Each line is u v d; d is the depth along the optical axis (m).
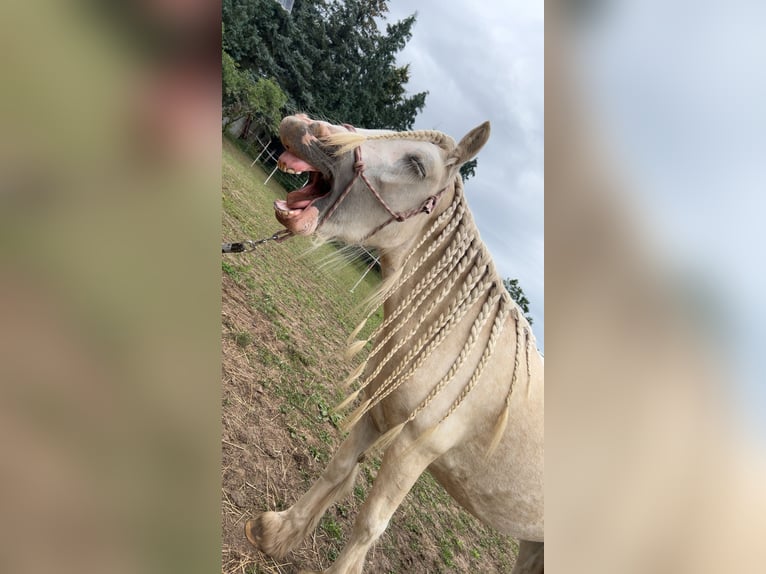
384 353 1.80
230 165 8.55
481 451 1.83
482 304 1.78
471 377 1.72
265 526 1.93
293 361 3.58
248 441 2.41
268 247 5.98
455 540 3.25
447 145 1.71
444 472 1.93
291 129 1.50
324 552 2.22
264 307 4.09
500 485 1.90
